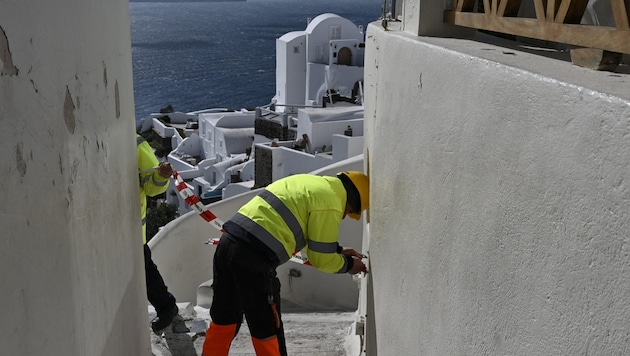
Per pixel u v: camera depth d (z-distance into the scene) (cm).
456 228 189
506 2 222
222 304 407
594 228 114
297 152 2348
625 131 106
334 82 4738
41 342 169
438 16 293
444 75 205
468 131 179
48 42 181
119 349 280
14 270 151
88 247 224
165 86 17412
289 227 386
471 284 175
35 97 168
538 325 134
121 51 299
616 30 151
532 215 138
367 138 434
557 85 129
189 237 742
